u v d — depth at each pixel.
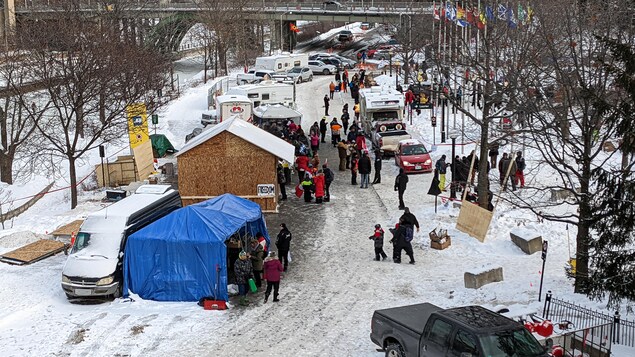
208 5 84.31
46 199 36.31
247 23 91.44
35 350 17.45
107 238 21.30
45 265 23.97
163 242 20.72
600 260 17.66
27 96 50.34
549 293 18.00
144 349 17.50
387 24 96.94
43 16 58.38
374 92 47.62
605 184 17.41
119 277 20.94
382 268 23.58
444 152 40.66
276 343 17.75
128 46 47.31
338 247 25.89
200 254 20.61
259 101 53.91
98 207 31.48
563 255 25.03
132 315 19.72
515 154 32.06
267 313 19.78
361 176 34.84
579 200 20.55
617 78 16.56
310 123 52.97
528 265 23.81
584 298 19.31
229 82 72.62
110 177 36.75
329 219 29.56
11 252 24.78
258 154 30.11
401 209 30.58
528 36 34.72
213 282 20.58
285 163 35.69
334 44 110.38
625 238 17.27
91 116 52.22
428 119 50.16
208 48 89.38
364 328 18.55
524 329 13.71
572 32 26.67
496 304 19.42
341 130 49.94
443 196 31.98
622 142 17.33
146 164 36.91
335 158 42.00
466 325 13.62
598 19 25.19
